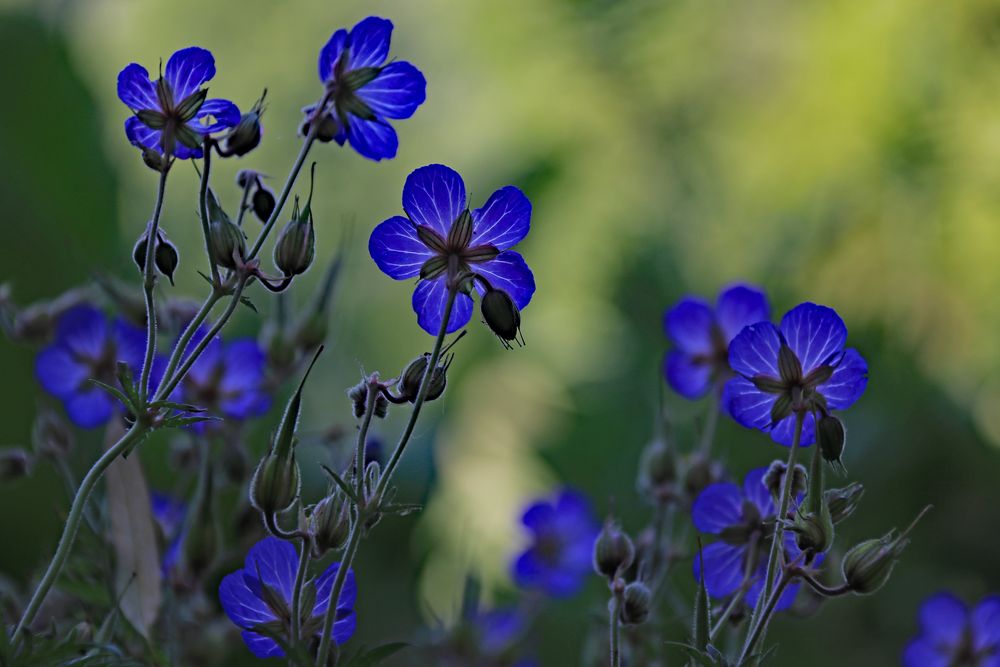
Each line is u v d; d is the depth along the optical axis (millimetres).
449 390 2111
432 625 1048
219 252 861
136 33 2529
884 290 1812
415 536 1352
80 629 888
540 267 2189
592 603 1188
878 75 1825
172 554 941
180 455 976
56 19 1846
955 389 1754
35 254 1475
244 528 947
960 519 1599
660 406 960
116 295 964
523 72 2258
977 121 1795
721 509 896
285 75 2629
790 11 1952
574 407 1978
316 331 969
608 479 1839
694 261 2055
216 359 962
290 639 861
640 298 2104
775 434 874
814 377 868
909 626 1413
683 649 864
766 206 1937
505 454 2029
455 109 2371
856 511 1583
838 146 1853
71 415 979
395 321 2199
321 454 1324
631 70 2125
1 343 1312
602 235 2156
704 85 2049
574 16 2174
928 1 1804
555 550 1067
